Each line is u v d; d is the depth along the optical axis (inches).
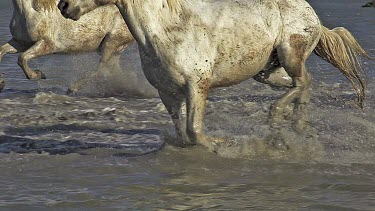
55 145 479.2
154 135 507.2
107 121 551.2
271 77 473.1
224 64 430.0
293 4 453.4
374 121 529.0
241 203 364.5
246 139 452.4
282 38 448.5
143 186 391.5
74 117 564.7
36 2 627.2
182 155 438.0
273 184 394.6
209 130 481.4
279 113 461.4
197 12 421.1
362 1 2033.7
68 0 405.7
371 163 431.2
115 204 363.9
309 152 446.0
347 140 474.9
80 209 357.4
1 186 393.1
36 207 360.2
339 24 1331.2
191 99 416.5
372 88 665.6
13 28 637.9
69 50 649.0
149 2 407.5
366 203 364.8
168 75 413.7
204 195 377.1
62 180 403.5
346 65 476.4
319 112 541.3
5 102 625.0
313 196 375.6
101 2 406.9
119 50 671.1
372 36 1135.0
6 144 481.1
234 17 431.2
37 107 606.5
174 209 355.3
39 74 639.8
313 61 876.0
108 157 446.6
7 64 853.2
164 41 409.4
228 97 646.5
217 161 430.0
